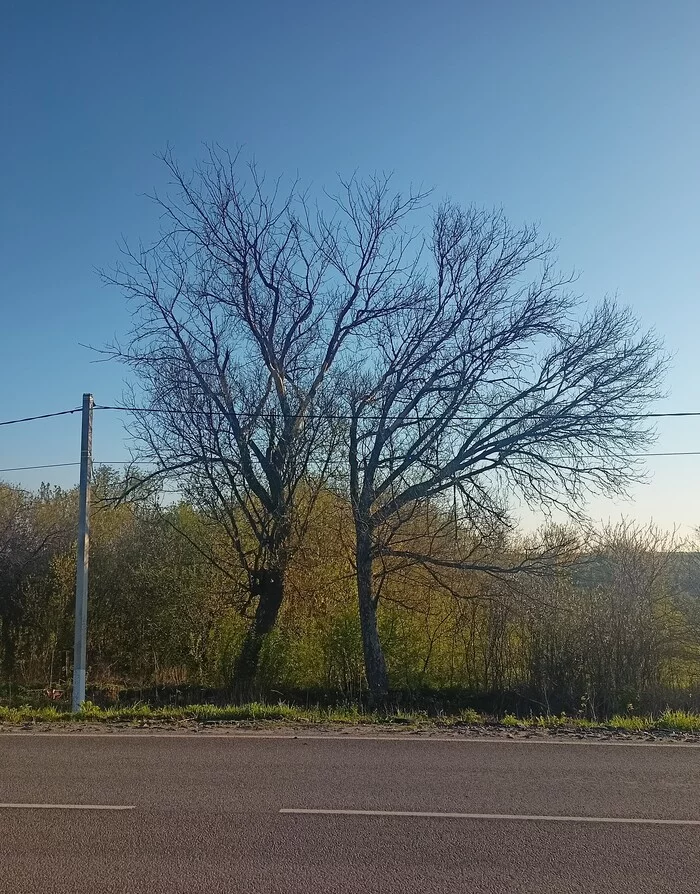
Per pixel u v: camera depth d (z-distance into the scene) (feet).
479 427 65.36
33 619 78.79
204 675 72.64
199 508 68.90
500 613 70.79
